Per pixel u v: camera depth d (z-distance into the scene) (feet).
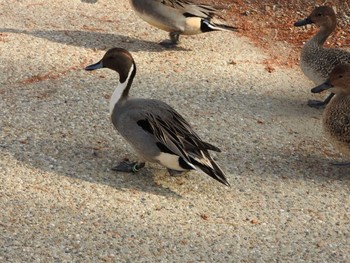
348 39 15.38
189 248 10.52
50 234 10.52
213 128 12.57
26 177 11.29
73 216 10.78
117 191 11.23
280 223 11.02
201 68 14.07
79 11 15.60
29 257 10.22
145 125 11.27
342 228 11.03
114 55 11.53
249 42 15.11
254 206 11.23
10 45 14.11
